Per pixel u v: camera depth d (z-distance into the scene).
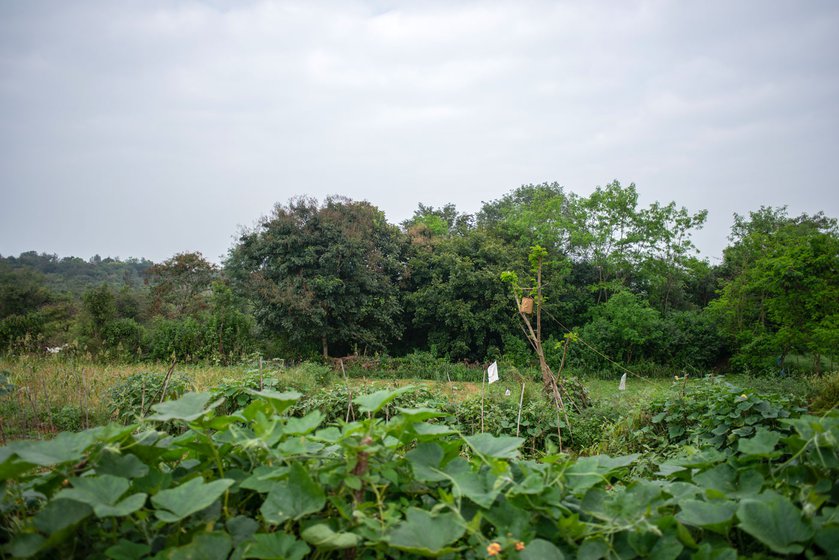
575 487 1.52
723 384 6.24
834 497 1.45
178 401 1.63
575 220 29.14
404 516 1.47
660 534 1.23
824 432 1.44
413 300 26.22
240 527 1.38
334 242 24.00
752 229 31.56
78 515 1.19
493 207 46.94
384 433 1.50
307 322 22.86
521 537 1.33
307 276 23.84
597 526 1.34
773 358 20.19
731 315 22.69
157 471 1.47
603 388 16.33
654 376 22.56
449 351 25.48
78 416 7.53
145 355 20.41
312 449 1.61
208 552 1.21
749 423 4.94
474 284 25.09
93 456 1.39
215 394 1.87
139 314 32.12
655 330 23.64
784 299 18.88
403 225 38.09
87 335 20.98
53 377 9.59
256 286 23.08
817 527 1.25
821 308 18.28
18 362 12.60
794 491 1.48
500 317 25.50
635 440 6.61
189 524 1.37
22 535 1.14
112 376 10.34
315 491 1.37
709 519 1.34
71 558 1.22
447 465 1.57
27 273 38.44
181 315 29.62
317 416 1.60
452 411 7.43
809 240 18.72
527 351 23.62
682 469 1.84
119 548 1.22
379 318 24.50
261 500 1.60
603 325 24.38
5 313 32.09
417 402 7.38
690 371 22.81
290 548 1.24
